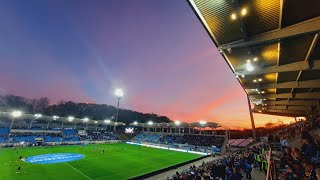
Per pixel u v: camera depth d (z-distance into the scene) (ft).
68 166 99.76
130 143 228.02
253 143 152.97
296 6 31.48
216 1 33.53
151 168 101.91
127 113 457.68
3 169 88.84
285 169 35.91
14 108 349.41
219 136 188.96
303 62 49.52
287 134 94.99
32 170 88.99
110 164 108.37
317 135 63.26
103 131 260.21
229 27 39.91
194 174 52.34
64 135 213.25
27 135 186.60
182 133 222.48
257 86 78.33
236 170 38.45
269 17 35.40
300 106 124.26
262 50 47.32
